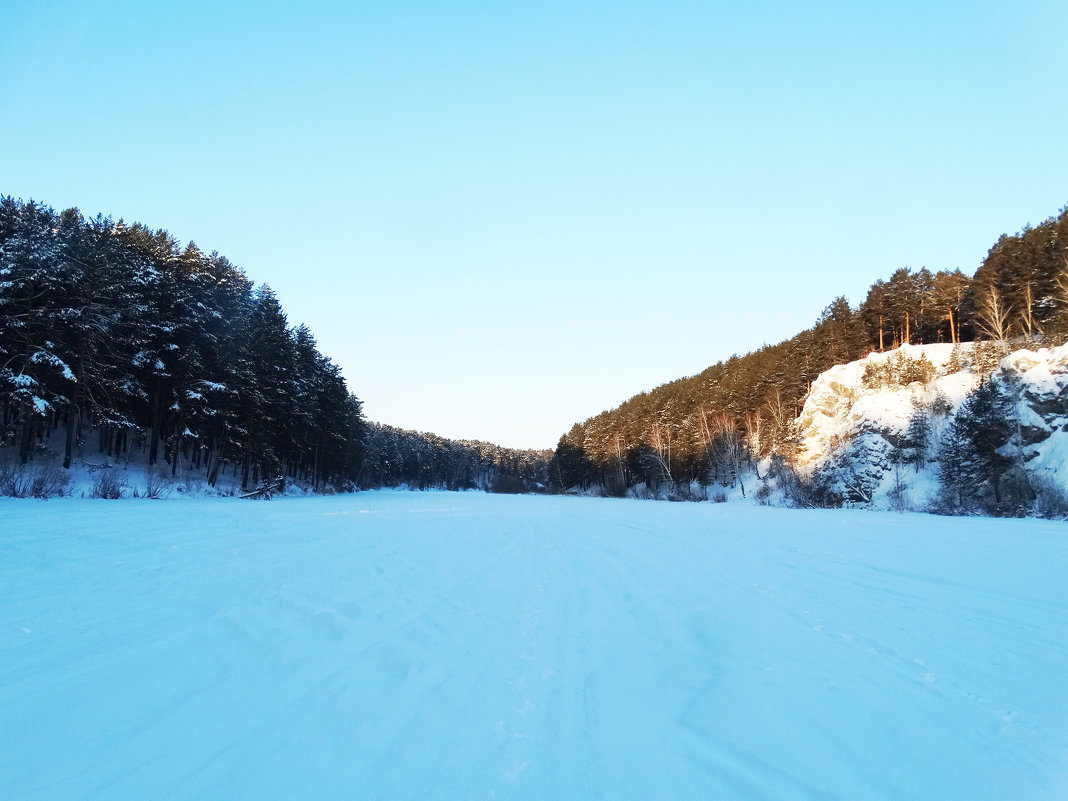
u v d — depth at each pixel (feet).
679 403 270.87
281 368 144.56
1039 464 94.02
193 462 144.66
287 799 8.50
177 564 28.19
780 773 9.13
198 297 125.29
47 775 9.09
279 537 41.55
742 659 14.51
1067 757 9.50
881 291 203.21
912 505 103.55
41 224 100.42
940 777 8.96
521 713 11.47
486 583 24.67
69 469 95.66
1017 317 145.48
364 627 17.46
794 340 229.66
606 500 183.32
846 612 19.22
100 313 97.91
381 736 10.50
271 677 13.38
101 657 14.52
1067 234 143.64
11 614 18.25
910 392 132.67
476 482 466.70
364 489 260.21
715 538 44.34
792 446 162.91
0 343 88.48
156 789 8.74
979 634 16.56
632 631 17.11
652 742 10.25
